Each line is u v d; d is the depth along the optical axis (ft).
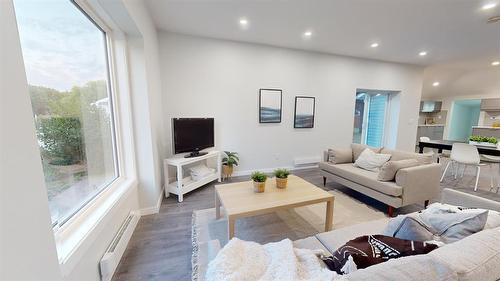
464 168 13.96
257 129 13.41
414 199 7.85
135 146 7.84
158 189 8.94
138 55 7.43
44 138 3.62
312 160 15.02
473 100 20.97
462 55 14.26
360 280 2.05
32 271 2.08
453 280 1.98
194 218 7.82
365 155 10.36
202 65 11.64
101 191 5.71
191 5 8.15
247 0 7.85
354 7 8.30
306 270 3.08
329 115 15.24
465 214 3.66
